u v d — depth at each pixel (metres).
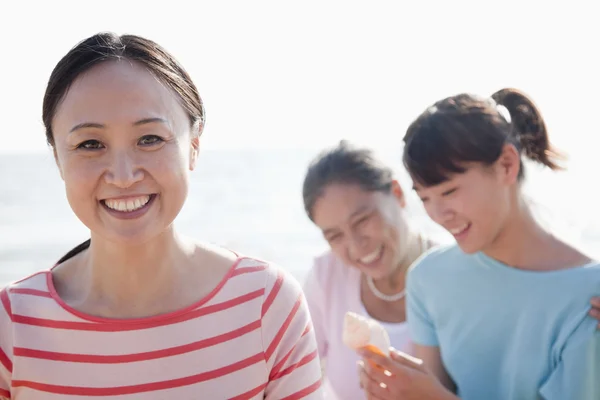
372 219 2.94
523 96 2.47
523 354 2.39
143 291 1.62
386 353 2.39
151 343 1.57
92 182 1.52
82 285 1.67
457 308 2.55
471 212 2.32
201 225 14.70
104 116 1.51
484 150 2.29
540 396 2.38
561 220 2.67
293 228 14.16
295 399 1.68
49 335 1.58
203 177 20.09
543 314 2.35
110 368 1.57
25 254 13.16
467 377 2.54
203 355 1.60
